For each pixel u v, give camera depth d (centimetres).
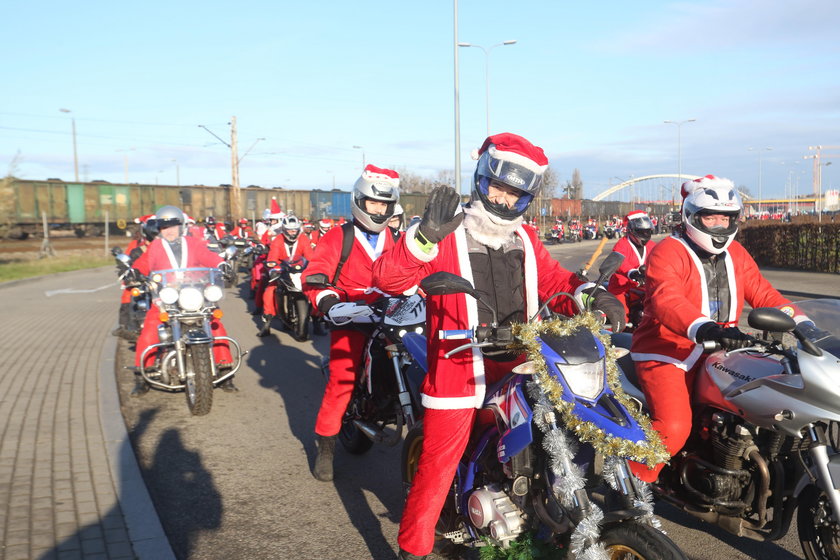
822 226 2289
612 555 294
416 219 330
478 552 382
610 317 320
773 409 346
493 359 351
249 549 414
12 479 486
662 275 416
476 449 338
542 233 6288
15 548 388
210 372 676
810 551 369
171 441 607
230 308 1552
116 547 393
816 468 340
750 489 373
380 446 608
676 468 401
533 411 304
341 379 511
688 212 418
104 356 912
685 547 419
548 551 317
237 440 612
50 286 2006
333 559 403
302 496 493
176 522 449
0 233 3144
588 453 307
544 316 349
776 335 393
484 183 334
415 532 334
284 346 1072
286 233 1147
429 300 344
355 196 532
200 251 727
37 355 918
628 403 305
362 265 539
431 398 334
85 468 508
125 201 4341
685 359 399
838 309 371
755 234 2694
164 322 703
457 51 2648
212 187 4678
